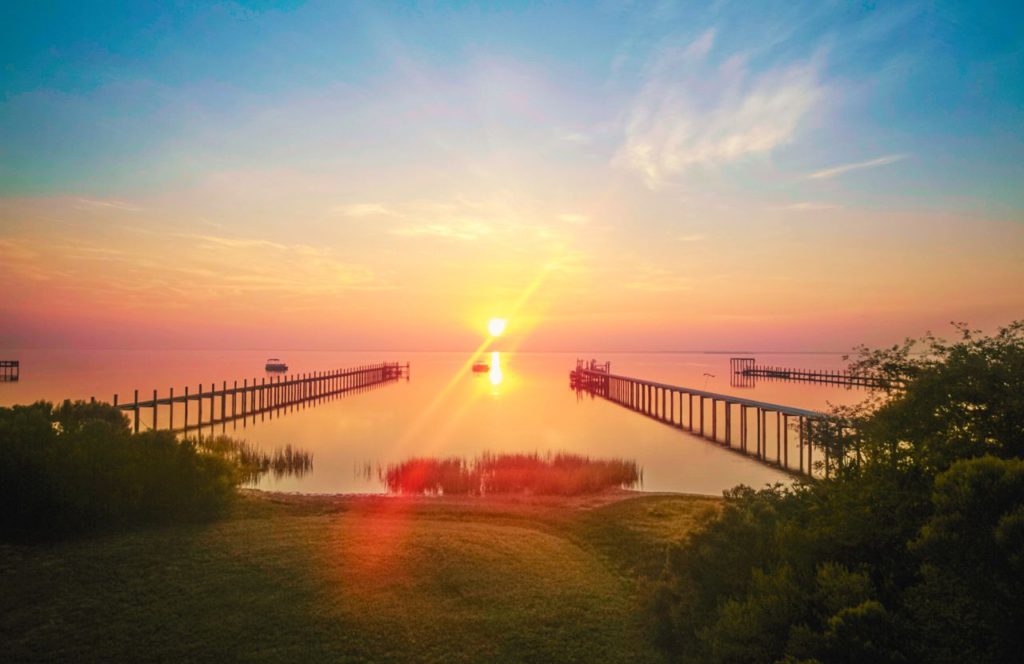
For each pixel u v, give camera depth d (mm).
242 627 9031
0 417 14719
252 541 12359
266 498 17766
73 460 13164
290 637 8844
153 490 13906
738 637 7086
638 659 8609
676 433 41375
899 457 8234
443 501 18422
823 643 6188
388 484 23156
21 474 12266
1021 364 8281
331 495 19328
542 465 25234
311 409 55500
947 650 5688
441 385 90812
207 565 10977
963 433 8180
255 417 48656
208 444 18438
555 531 14930
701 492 23234
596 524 15391
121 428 17594
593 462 26031
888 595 6840
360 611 9578
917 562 7094
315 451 31984
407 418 48500
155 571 10672
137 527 13172
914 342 9664
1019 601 5398
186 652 8438
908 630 6125
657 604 9070
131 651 8430
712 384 85750
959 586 5734
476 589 10594
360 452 31781
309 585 10336
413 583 10672
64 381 72000
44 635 8742
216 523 13812
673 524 15195
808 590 7250
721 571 8539
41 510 12281
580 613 9898
